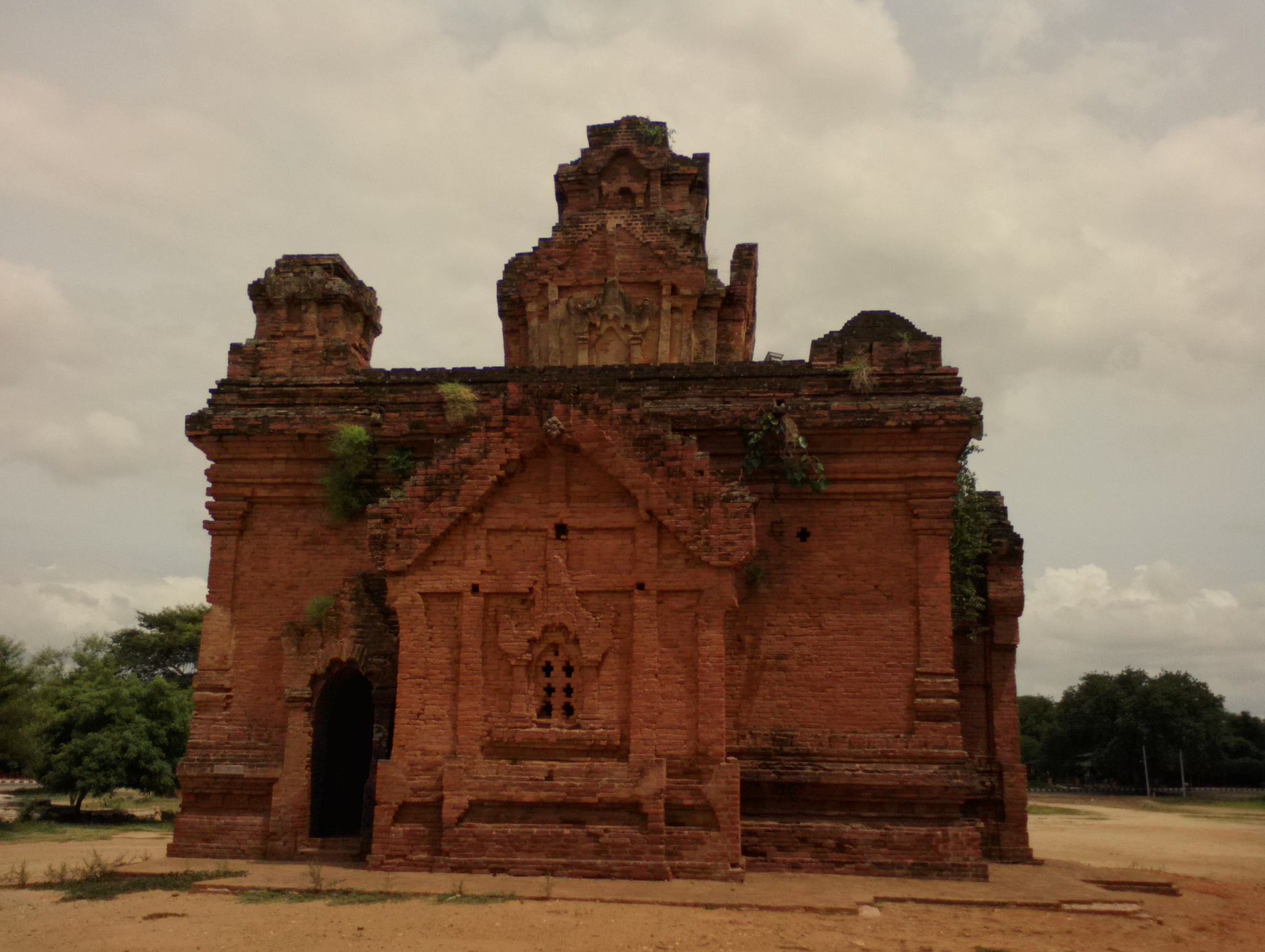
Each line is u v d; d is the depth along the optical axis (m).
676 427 22.30
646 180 31.08
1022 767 23.59
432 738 19.27
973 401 21.53
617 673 19.16
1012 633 24.42
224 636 22.70
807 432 21.83
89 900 16.45
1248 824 51.84
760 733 20.92
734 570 19.33
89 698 44.56
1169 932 15.95
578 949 13.30
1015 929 15.50
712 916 15.48
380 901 16.03
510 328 30.97
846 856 19.89
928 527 21.45
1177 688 94.06
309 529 23.27
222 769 21.62
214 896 16.59
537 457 20.23
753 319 33.50
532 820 18.62
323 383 23.86
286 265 25.78
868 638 21.23
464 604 19.67
